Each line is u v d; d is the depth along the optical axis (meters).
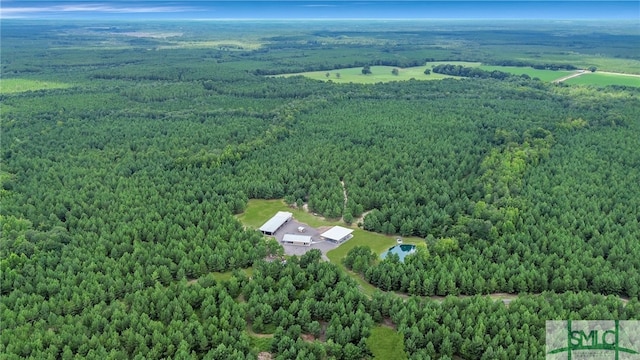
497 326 124.50
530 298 133.88
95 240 161.38
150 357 117.69
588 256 152.38
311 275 147.00
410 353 123.19
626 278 142.75
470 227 167.50
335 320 128.38
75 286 138.25
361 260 154.25
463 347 121.25
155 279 145.00
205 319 131.38
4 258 149.25
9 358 113.38
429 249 159.88
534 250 157.12
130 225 170.25
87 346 119.50
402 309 130.12
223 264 154.12
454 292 142.50
